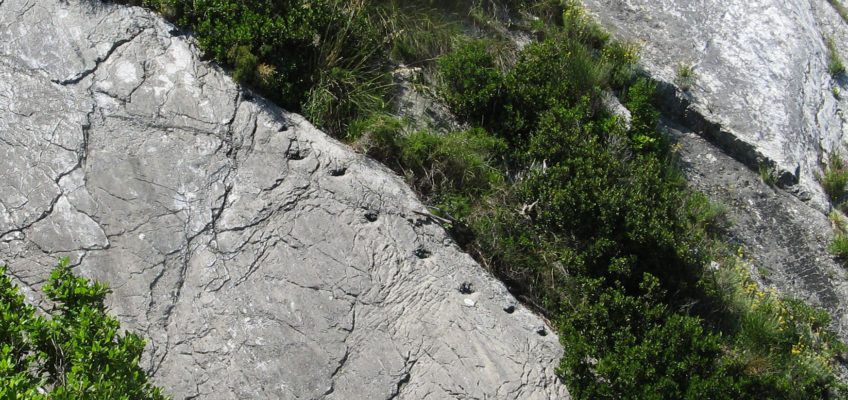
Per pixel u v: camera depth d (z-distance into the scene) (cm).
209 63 575
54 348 402
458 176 589
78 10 580
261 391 446
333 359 461
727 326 579
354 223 519
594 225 561
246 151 538
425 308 490
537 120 650
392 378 459
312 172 537
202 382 445
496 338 485
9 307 406
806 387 549
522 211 571
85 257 480
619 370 467
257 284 483
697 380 472
